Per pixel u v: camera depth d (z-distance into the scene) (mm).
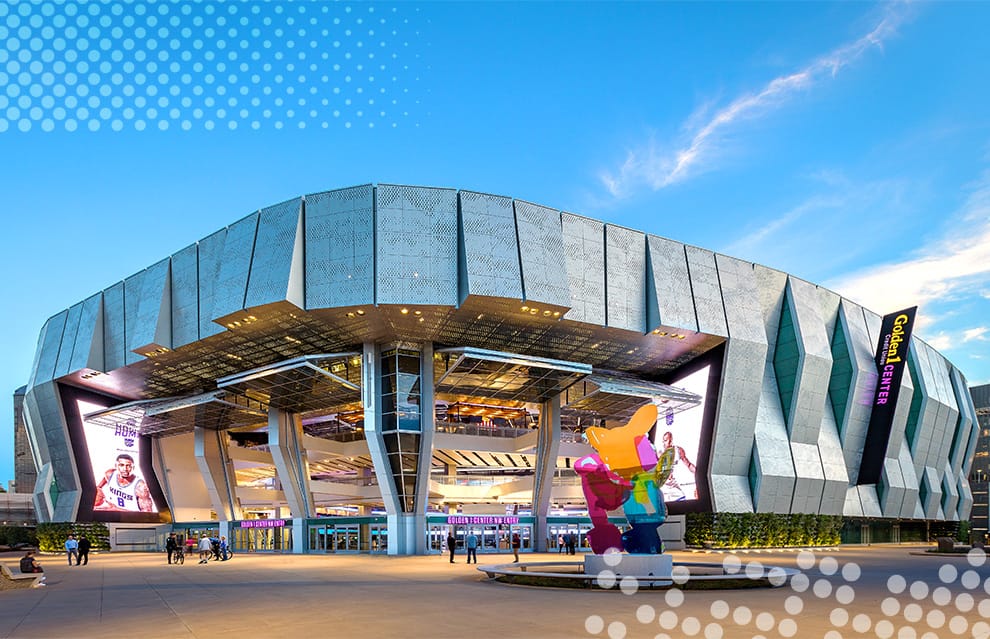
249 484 85688
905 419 81312
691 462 63781
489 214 49031
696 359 64312
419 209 48594
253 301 48156
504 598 19516
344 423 73250
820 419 68500
